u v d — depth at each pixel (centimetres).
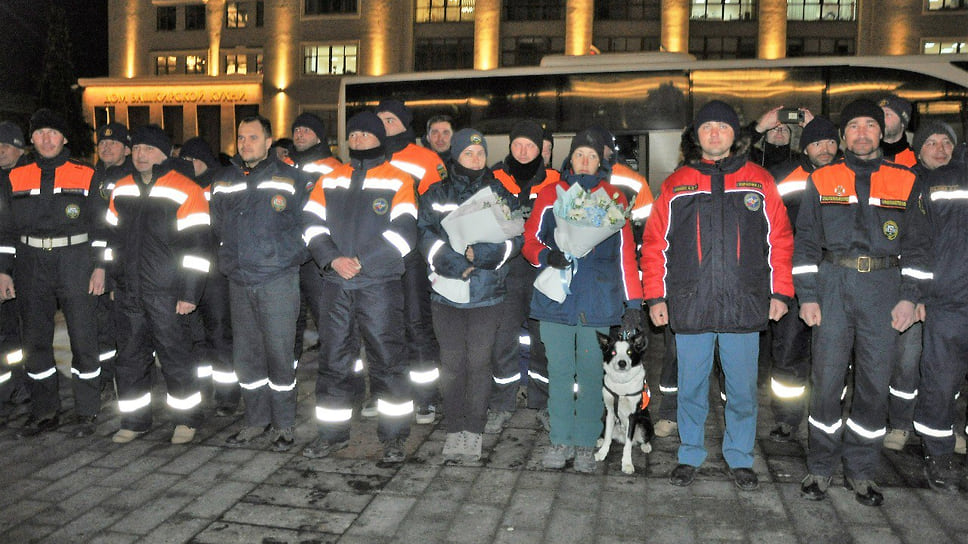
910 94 1105
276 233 480
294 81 3197
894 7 2822
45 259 516
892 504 394
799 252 407
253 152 483
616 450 482
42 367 529
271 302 478
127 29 3416
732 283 402
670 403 509
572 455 459
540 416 536
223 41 3309
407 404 468
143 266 486
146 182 496
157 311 486
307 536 363
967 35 2752
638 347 439
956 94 1095
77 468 456
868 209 393
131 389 503
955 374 406
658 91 1162
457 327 460
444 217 449
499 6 3100
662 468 449
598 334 437
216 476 441
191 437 502
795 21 2994
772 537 358
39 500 409
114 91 3291
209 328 559
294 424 495
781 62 1131
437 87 1232
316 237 456
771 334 501
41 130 514
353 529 370
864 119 393
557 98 1191
